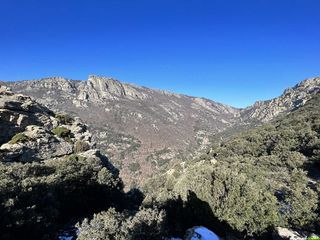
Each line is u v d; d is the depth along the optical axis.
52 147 42.56
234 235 26.91
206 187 29.00
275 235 27.16
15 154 36.88
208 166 35.19
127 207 43.44
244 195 28.00
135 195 55.03
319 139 56.38
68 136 48.28
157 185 77.69
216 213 27.56
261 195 28.97
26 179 25.55
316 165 49.53
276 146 64.19
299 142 62.22
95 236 16.52
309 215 28.06
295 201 29.16
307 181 39.81
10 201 20.14
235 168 42.06
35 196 23.84
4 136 39.75
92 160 42.28
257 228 26.55
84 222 17.98
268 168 50.22
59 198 29.94
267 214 27.22
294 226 28.41
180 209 28.39
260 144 73.75
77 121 56.84
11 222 19.16
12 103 43.00
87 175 36.53
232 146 81.62
